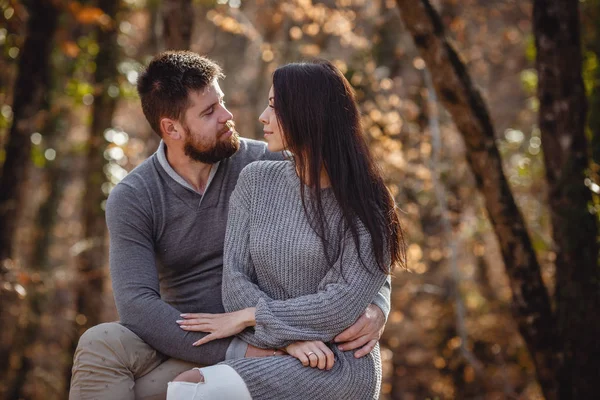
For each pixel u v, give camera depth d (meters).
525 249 4.39
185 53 2.93
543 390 4.40
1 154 7.21
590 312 4.12
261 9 8.67
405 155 7.95
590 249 4.13
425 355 8.62
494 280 9.18
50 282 8.69
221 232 2.91
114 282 2.77
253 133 9.55
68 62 8.27
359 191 2.55
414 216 7.98
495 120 9.81
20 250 10.15
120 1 8.34
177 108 2.83
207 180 2.92
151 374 2.74
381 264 2.54
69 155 9.88
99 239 8.25
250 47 10.46
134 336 2.70
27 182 6.68
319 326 2.48
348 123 2.59
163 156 2.91
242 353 2.56
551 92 4.20
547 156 4.24
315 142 2.54
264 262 2.59
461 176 8.48
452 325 8.62
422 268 7.59
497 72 10.27
